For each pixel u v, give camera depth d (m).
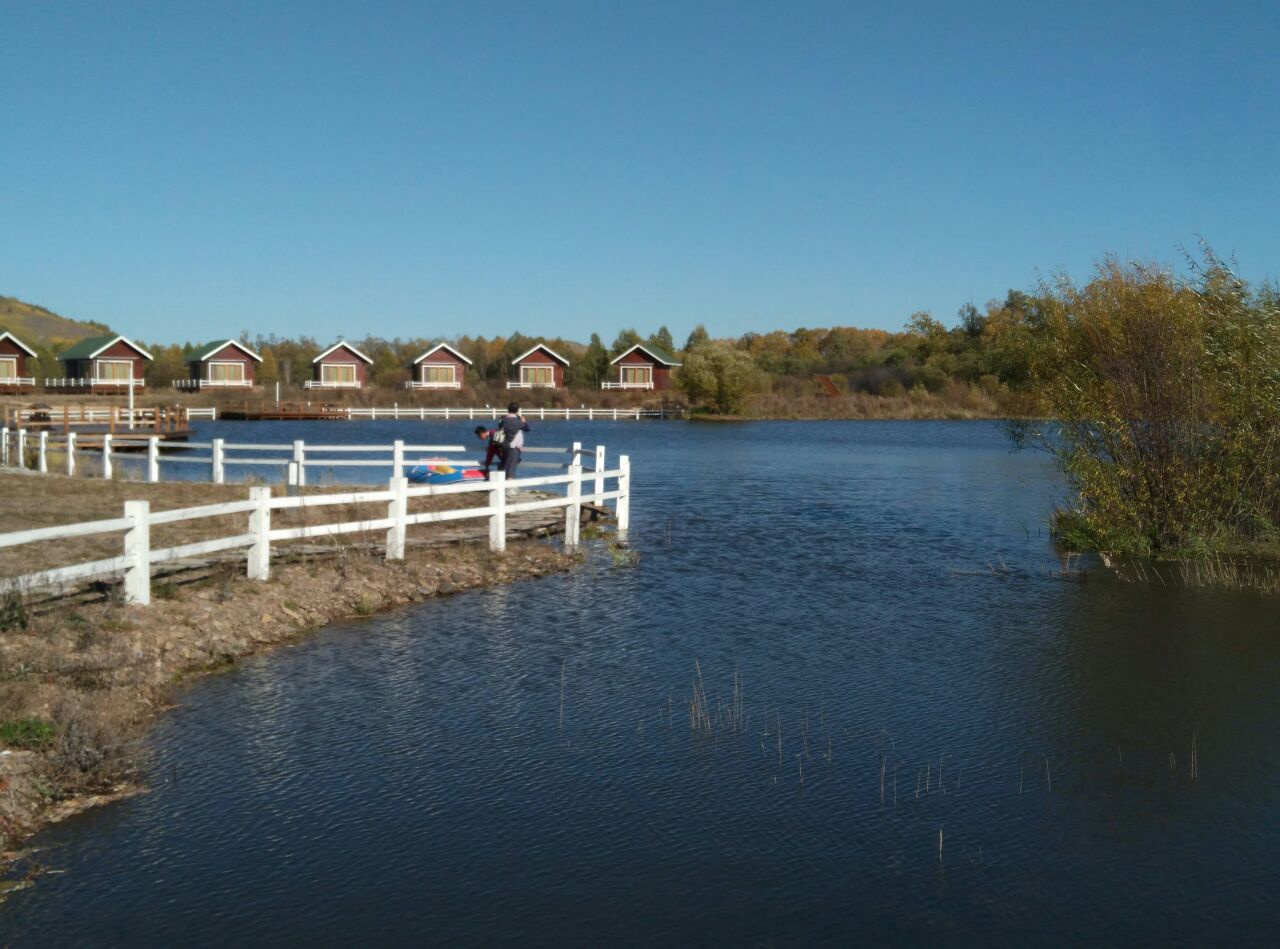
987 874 7.00
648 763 8.81
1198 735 9.62
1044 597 15.61
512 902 6.54
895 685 11.04
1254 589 16.25
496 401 96.19
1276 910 6.59
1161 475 19.62
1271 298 19.73
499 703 10.29
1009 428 24.00
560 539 20.03
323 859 7.07
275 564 14.89
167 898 6.54
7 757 8.12
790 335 172.12
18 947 5.96
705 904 6.55
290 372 120.69
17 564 13.66
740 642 12.75
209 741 9.16
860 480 34.75
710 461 43.59
